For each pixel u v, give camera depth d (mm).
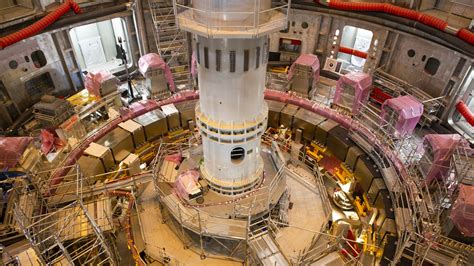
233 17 10586
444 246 14188
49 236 13617
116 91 24438
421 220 14664
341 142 20297
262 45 11594
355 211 19672
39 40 24188
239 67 11539
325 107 23016
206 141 14094
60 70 26594
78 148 19969
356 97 22344
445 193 15703
